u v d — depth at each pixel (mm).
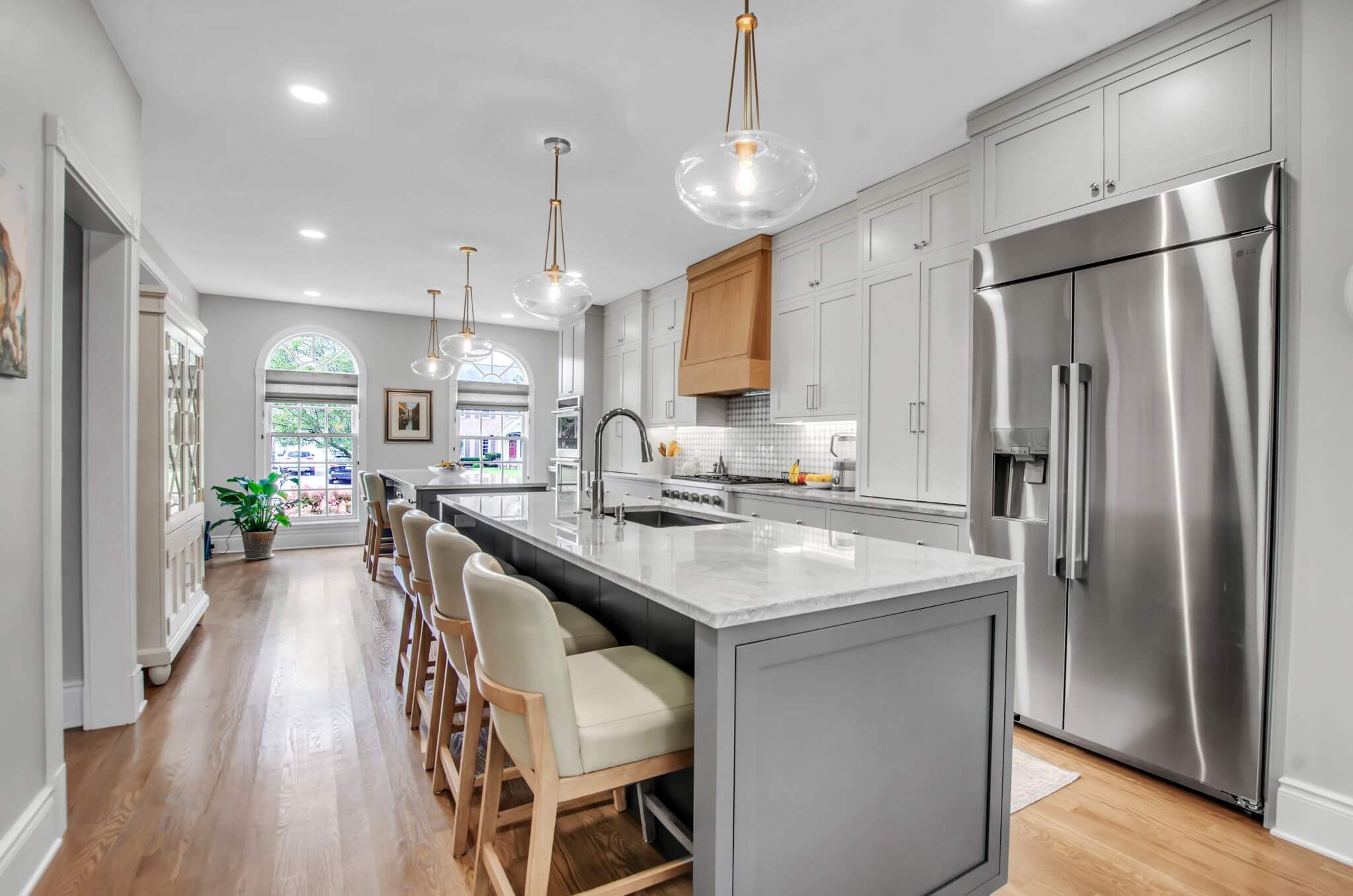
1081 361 2355
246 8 2158
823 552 1752
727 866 1175
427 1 2129
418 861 1753
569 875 1697
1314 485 1857
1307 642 1868
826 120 2865
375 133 3023
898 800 1442
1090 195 2385
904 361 3361
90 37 2119
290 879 1671
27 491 1701
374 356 7094
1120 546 2248
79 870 1702
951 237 3131
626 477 6082
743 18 1826
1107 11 2143
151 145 3135
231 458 6473
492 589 1245
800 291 4250
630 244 4684
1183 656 2098
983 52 2379
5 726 1583
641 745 1325
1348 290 1781
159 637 3025
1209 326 2027
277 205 3938
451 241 4625
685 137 3051
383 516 5344
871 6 2121
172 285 5098
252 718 2646
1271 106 1944
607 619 2191
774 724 1242
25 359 1653
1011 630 1637
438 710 2219
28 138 1694
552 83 2613
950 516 2977
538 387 8031
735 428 5422
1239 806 2018
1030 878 1714
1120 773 2264
